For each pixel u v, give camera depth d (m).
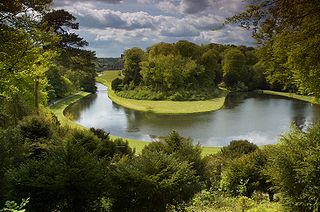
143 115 54.91
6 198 7.82
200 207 11.16
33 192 7.74
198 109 59.31
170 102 70.19
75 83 85.12
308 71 9.31
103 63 190.12
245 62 99.94
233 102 69.94
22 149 10.94
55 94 67.81
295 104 65.38
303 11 7.74
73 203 7.81
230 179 13.63
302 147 8.78
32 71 20.92
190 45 93.81
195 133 40.41
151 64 80.69
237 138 37.66
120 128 44.12
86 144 14.61
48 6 16.72
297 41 8.09
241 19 8.20
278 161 8.76
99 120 50.34
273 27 8.24
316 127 9.14
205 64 90.25
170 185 7.90
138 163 8.58
